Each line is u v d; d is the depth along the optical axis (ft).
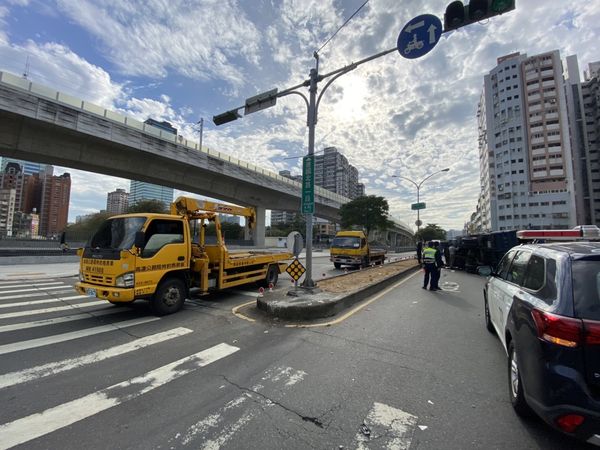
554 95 242.99
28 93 66.13
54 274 47.96
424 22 21.80
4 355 15.17
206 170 105.40
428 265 36.81
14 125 68.39
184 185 106.11
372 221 167.63
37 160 78.23
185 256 24.45
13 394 11.44
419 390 11.94
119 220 22.72
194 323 20.99
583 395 7.75
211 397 11.33
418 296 32.35
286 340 17.71
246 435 9.14
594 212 260.01
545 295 9.66
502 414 10.31
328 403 10.97
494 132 270.05
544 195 239.91
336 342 17.43
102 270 21.07
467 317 23.30
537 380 8.57
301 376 13.10
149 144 87.51
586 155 265.75
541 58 248.73
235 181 119.03
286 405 10.83
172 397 11.32
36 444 8.65
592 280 8.93
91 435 9.08
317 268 65.36
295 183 146.61
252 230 34.78
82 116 73.82
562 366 8.10
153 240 22.30
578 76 285.43
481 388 12.13
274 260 37.32
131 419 9.91
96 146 81.51
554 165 238.68
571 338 8.14
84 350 15.92
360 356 15.35
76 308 25.02
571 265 9.55
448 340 17.88
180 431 9.31
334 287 32.07
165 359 14.84
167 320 21.70
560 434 9.21
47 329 19.47
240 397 11.34
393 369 13.84
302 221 299.99
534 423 9.77
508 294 13.46
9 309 24.70
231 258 30.66
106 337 17.98
